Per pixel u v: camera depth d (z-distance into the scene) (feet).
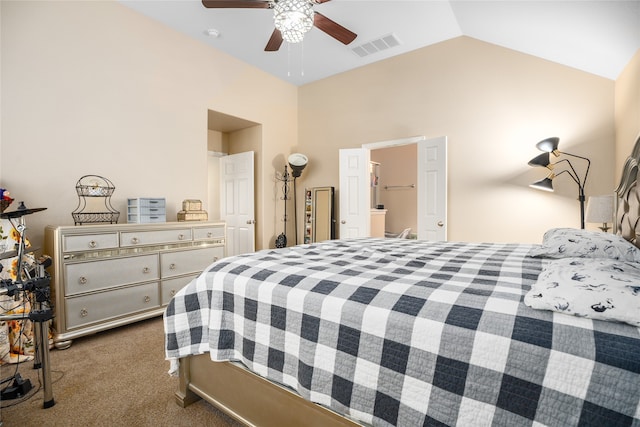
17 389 5.16
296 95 16.57
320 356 3.12
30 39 7.97
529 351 2.18
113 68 9.55
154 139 10.57
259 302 3.77
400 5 9.74
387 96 13.46
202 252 9.83
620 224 6.67
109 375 5.89
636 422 1.81
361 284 3.35
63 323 7.04
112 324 7.80
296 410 3.46
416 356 2.57
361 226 14.16
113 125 9.55
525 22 8.21
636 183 5.51
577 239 5.00
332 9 9.95
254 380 3.89
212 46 12.41
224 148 16.42
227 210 15.90
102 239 7.67
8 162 7.64
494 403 2.23
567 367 2.05
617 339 2.04
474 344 2.36
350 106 14.62
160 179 10.73
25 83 7.89
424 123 12.45
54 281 7.07
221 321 4.19
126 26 9.85
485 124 11.10
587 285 2.48
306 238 15.80
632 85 7.57
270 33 11.41
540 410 2.08
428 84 12.34
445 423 2.39
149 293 8.55
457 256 5.25
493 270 3.91
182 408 4.86
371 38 11.73
